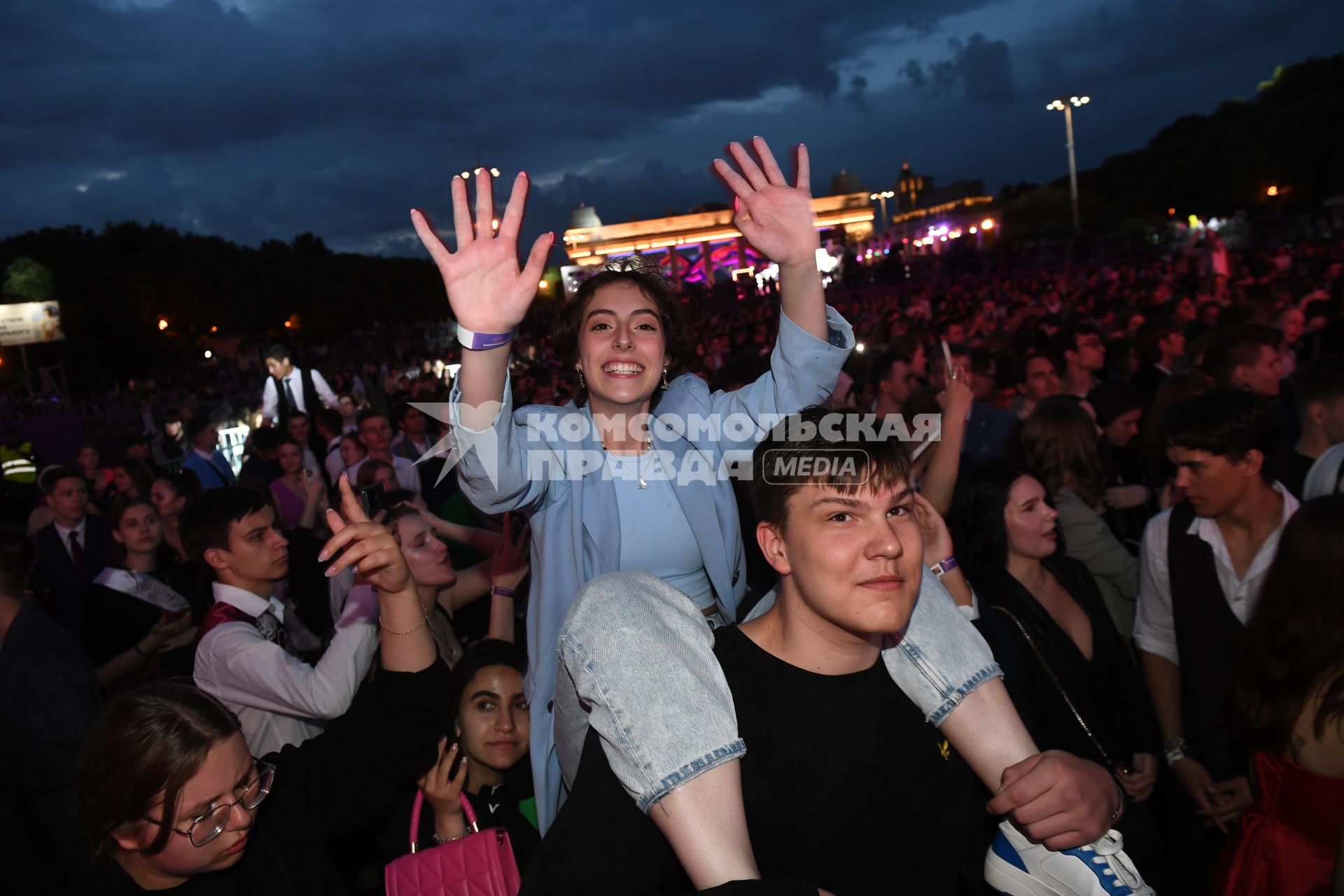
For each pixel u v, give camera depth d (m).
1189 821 2.80
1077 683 2.72
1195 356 6.10
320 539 4.93
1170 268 20.12
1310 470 3.26
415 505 3.84
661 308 2.18
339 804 1.91
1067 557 3.08
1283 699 2.11
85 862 1.73
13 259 40.16
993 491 2.83
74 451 13.41
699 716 1.18
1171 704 2.90
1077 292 20.23
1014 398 6.73
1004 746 1.34
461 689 2.36
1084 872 1.24
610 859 1.20
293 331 48.72
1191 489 2.67
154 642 3.66
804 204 2.03
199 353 44.22
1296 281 10.82
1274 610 2.13
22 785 2.47
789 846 1.29
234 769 1.63
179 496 4.96
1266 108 52.44
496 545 3.78
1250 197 50.00
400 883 1.93
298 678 2.40
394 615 1.85
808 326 2.07
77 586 5.26
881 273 36.06
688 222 53.19
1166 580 2.85
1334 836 2.06
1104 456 4.32
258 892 1.72
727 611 2.18
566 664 1.29
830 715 1.32
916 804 1.34
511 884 1.97
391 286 72.25
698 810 1.13
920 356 6.63
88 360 39.09
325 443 9.61
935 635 1.39
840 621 1.26
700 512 2.10
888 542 1.23
